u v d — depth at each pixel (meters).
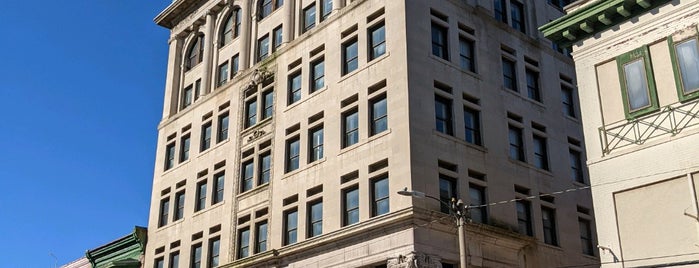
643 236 22.77
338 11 39.41
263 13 47.22
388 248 31.11
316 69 39.91
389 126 33.25
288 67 41.91
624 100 24.33
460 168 33.62
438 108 34.31
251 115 44.28
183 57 54.44
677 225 22.06
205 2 53.06
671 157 22.62
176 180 49.09
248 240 40.38
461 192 33.06
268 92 43.50
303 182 37.38
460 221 25.62
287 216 38.06
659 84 23.62
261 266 37.97
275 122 41.28
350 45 38.00
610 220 23.66
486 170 34.97
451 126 34.50
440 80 34.72
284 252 36.56
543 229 36.69
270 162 40.78
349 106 36.19
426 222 30.78
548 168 38.94
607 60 25.23
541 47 42.12
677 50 23.39
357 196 33.97
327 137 36.94
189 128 50.19
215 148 46.19
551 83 41.69
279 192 38.88
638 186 23.23
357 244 32.81
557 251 36.62
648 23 24.33
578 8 26.11
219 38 50.81
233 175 43.41
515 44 40.41
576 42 26.39
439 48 35.91
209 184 45.41
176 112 52.84
